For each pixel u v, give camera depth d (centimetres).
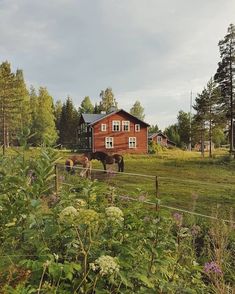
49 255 202
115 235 250
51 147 301
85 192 304
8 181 282
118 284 229
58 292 204
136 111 9450
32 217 247
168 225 298
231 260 371
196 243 437
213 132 4069
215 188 1341
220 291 270
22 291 176
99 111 8588
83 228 234
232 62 3488
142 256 252
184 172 2295
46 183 285
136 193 320
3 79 4841
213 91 3947
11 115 4822
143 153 4588
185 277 288
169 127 7538
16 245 262
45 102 6619
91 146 4531
